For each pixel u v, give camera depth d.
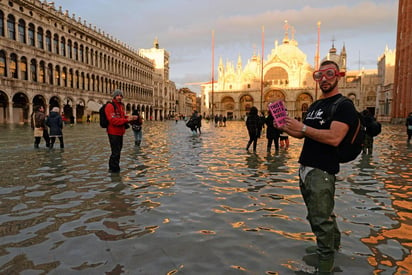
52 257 3.17
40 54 39.06
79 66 48.31
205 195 5.60
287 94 96.12
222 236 3.73
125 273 2.84
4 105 36.09
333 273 2.85
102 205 4.97
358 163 9.37
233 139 18.23
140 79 76.69
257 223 4.19
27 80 36.84
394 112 50.31
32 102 37.38
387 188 6.21
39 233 3.80
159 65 93.75
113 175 7.33
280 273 2.85
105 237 3.69
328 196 2.91
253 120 11.98
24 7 36.25
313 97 93.44
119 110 7.68
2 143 14.25
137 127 13.76
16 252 3.28
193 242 3.55
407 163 9.35
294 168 8.38
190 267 2.96
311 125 3.08
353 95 90.88
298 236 3.74
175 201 5.22
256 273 2.85
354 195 5.68
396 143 16.09
